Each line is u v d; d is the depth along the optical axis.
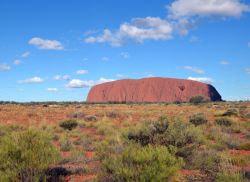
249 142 16.28
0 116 41.84
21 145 8.44
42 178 8.47
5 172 7.83
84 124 29.28
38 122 33.03
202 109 58.75
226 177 8.26
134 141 12.51
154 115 43.06
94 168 10.70
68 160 12.40
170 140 11.93
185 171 10.31
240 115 37.94
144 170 7.52
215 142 17.22
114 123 30.81
